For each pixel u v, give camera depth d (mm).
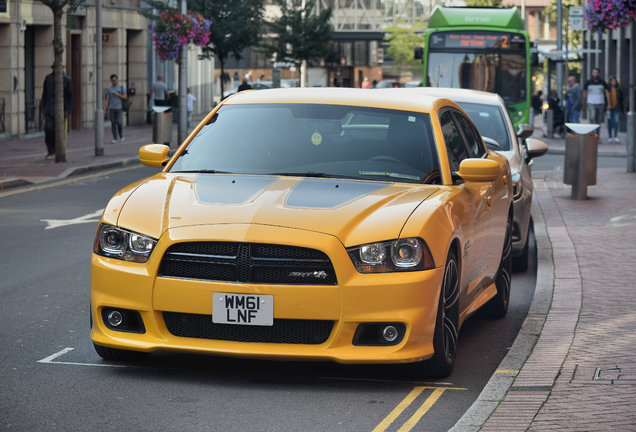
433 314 6957
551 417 6055
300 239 6746
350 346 6797
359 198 7234
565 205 17844
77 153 29953
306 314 6730
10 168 24391
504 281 9719
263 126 8320
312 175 7824
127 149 31922
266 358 6863
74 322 9078
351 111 8383
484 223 8523
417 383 7219
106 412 6430
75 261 12336
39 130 39094
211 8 50250
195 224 6914
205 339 6922
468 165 7891
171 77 58844
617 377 6926
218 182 7582
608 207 17500
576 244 13328
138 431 6074
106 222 7203
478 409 6348
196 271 6879
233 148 8164
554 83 77000
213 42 50625
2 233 14547
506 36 28453
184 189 7453
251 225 6832
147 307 6926
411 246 6867
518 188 11992
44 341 8320
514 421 6000
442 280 7020
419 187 7656
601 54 59625
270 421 6297
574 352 7688
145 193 7453
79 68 43375
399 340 6852
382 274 6785
